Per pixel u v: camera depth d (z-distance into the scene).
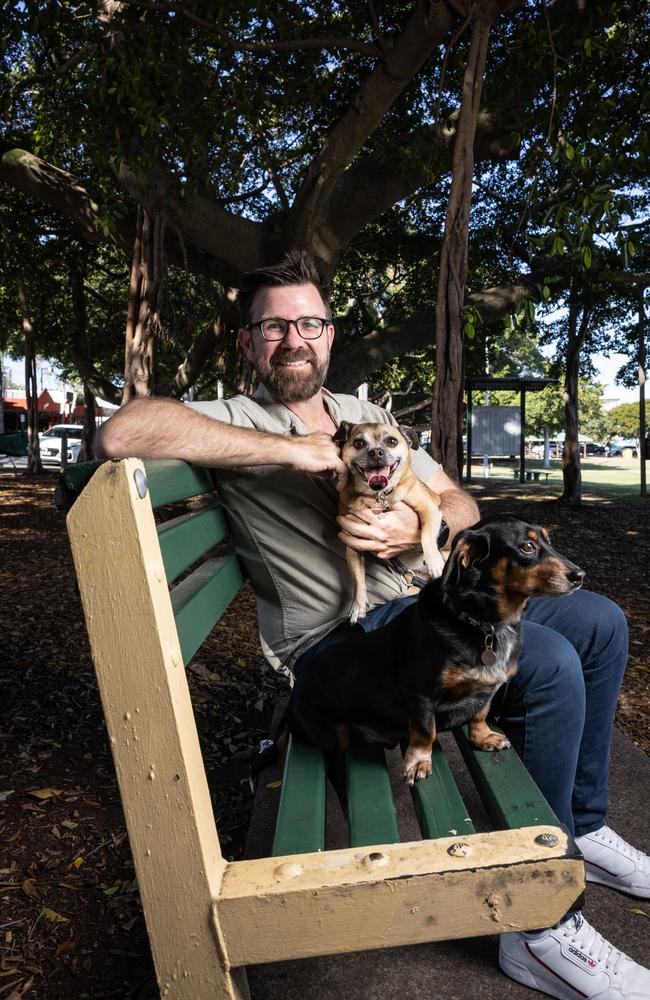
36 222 15.80
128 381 10.80
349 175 9.73
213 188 11.01
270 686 4.52
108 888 2.50
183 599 1.68
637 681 4.55
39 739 3.68
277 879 1.18
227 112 8.47
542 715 1.87
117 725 1.16
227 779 3.31
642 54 7.69
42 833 2.83
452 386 4.37
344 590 2.29
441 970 1.73
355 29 9.31
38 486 18.70
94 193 11.20
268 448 1.95
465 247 4.40
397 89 7.46
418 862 1.19
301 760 1.93
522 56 6.88
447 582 1.74
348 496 2.20
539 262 13.55
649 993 1.63
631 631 5.79
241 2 7.12
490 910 1.17
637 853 2.08
